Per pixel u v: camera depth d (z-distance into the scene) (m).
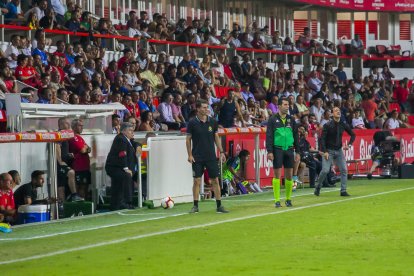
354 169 59.06
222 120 52.03
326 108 65.81
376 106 73.75
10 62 46.00
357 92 75.81
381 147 57.28
